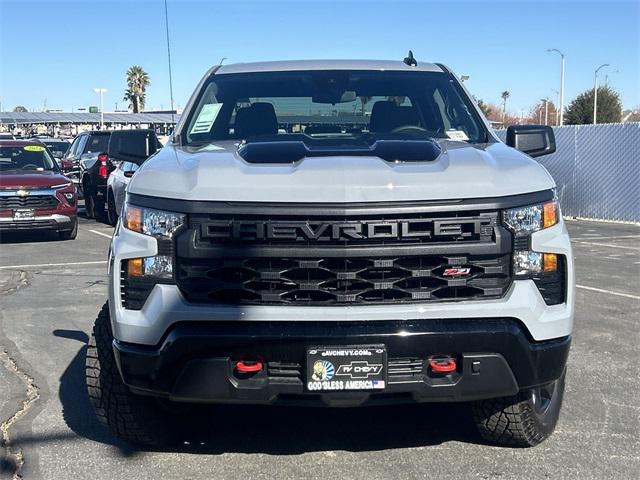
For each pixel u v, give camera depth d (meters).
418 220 3.37
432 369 3.36
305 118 4.83
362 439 4.34
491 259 3.43
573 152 18.97
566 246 3.58
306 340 3.30
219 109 4.91
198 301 3.40
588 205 18.75
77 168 18.16
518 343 3.40
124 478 3.85
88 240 13.81
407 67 5.32
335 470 3.92
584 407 4.86
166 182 3.56
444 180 3.43
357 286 3.39
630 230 15.95
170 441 4.23
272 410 4.80
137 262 3.51
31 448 4.22
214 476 3.87
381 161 3.62
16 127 50.66
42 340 6.55
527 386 3.49
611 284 9.15
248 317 3.35
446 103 4.96
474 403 4.02
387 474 3.86
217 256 3.37
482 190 3.41
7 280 9.54
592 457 4.07
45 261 11.20
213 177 3.47
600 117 55.97
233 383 3.38
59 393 5.15
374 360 3.31
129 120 38.50
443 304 3.39
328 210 3.33
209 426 4.55
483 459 4.04
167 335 3.41
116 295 3.56
